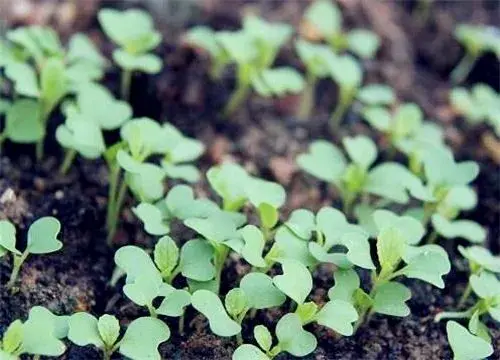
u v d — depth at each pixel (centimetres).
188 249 40
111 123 43
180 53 49
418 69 53
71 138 42
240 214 41
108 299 41
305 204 45
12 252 40
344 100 49
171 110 48
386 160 48
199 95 49
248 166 47
